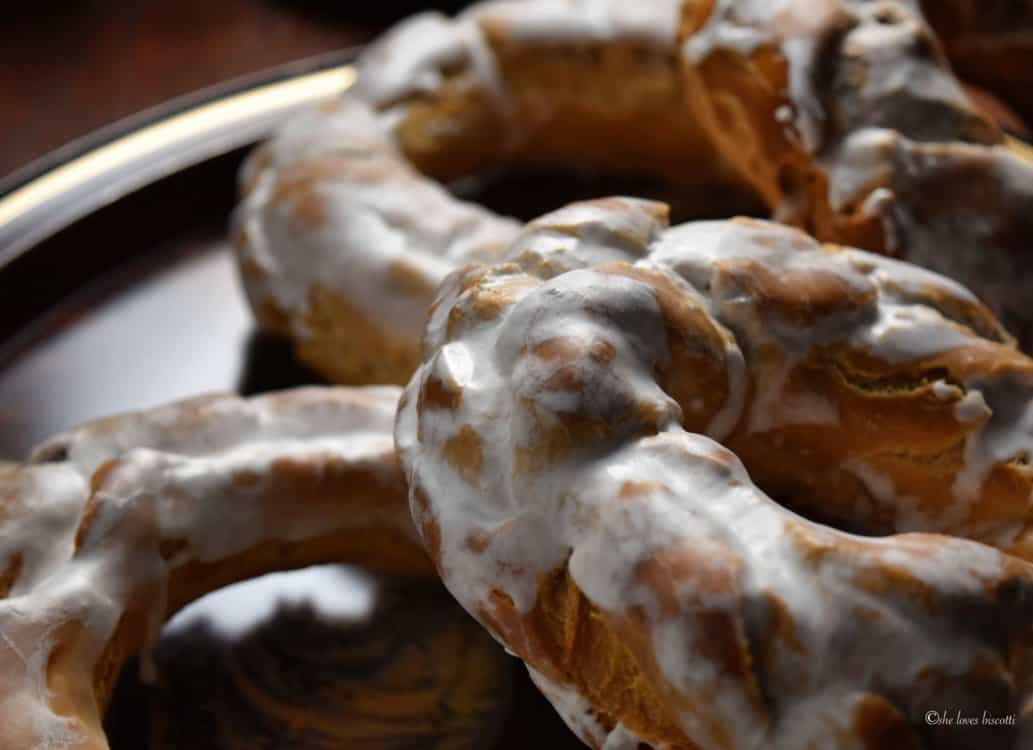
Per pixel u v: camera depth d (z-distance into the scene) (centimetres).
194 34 76
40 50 74
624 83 60
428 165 60
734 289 45
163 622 49
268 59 75
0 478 49
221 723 49
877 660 41
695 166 61
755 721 41
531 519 42
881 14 53
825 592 41
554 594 42
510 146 61
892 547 41
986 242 50
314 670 50
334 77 64
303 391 51
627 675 42
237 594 51
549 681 43
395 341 54
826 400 45
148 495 48
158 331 58
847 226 50
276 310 56
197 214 60
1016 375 45
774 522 41
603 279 44
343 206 55
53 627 47
